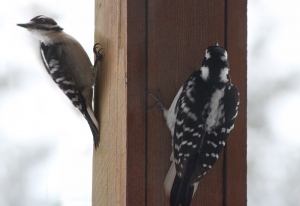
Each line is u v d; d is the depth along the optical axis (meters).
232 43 8.88
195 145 8.02
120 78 8.74
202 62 8.59
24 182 13.29
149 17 8.58
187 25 8.74
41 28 10.96
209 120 8.09
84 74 10.66
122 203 8.38
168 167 8.37
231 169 8.66
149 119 8.40
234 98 8.30
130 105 8.36
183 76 8.64
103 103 9.92
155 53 8.55
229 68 8.82
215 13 8.86
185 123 8.07
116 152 8.82
